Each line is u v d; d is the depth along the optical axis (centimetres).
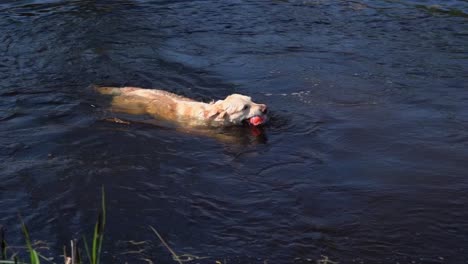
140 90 911
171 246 545
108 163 704
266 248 544
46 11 1328
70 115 840
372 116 848
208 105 848
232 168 702
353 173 688
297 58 1079
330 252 539
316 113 862
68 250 536
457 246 549
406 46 1124
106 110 862
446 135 785
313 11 1340
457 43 1134
